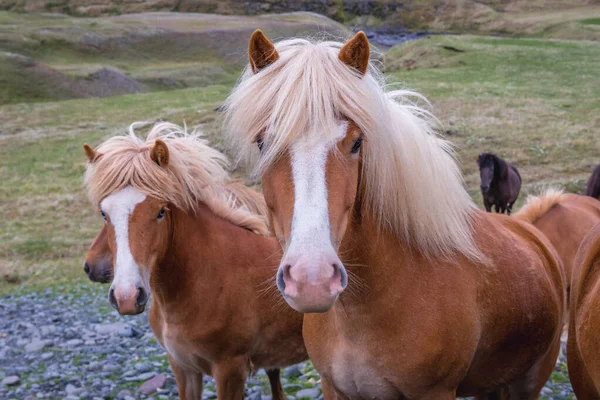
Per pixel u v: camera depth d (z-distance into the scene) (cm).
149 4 7944
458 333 254
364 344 254
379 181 239
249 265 385
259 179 232
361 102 210
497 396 349
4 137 2289
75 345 664
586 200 630
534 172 1487
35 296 912
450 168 287
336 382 270
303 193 200
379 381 257
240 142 229
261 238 406
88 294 917
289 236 202
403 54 3625
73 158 1967
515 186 1283
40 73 4128
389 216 250
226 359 377
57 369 588
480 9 6888
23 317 798
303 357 414
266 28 5784
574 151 1593
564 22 5844
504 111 1981
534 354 313
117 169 336
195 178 376
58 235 1305
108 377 562
